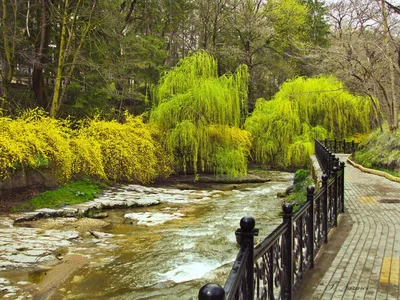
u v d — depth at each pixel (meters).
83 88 20.73
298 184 16.31
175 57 33.03
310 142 26.31
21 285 6.27
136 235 9.98
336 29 27.17
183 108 20.09
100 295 6.11
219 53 29.06
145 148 18.55
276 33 32.88
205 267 7.62
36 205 11.93
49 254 7.85
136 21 28.42
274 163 28.00
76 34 19.36
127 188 17.19
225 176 21.62
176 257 8.20
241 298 2.28
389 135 18.48
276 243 3.36
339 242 6.12
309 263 4.87
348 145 28.94
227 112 20.69
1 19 17.14
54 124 14.43
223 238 9.72
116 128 17.59
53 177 13.95
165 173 20.58
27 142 12.44
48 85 20.98
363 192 11.67
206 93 19.97
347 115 28.47
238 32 32.84
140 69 24.27
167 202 14.91
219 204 14.77
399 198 10.48
